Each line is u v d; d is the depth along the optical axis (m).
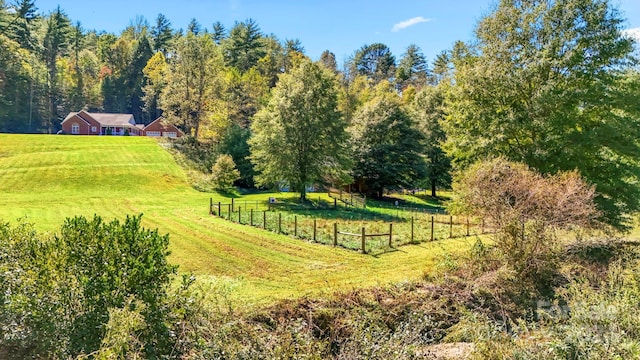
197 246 14.63
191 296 5.38
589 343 4.27
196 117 46.34
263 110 30.55
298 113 28.52
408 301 8.46
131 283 4.70
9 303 4.43
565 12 15.06
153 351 4.39
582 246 11.72
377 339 4.73
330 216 23.16
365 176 35.53
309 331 5.36
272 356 4.16
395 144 35.16
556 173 13.45
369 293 8.82
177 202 27.19
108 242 4.88
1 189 26.80
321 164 29.53
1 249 5.13
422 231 18.89
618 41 14.76
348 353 4.62
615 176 14.76
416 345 4.80
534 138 15.39
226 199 29.73
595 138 14.23
